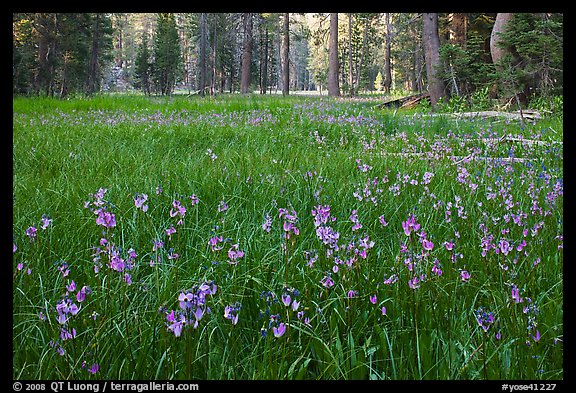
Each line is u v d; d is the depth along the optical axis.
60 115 13.40
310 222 3.50
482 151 7.55
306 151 7.35
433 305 2.33
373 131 9.72
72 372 1.83
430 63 18.30
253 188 4.54
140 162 5.99
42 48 34.91
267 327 2.17
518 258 2.76
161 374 2.00
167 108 15.52
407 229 2.45
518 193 4.52
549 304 2.40
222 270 2.72
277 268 2.83
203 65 38.62
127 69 85.06
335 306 2.41
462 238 3.30
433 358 2.12
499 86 15.48
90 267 2.79
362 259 2.66
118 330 2.07
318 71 74.31
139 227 3.41
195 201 3.56
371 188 4.42
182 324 1.71
